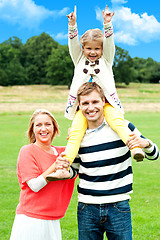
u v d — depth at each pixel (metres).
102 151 2.68
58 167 2.65
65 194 2.99
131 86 73.44
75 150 2.71
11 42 108.75
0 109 32.50
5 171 8.55
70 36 3.30
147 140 2.63
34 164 2.84
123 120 2.79
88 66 3.28
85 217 2.70
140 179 7.78
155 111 33.06
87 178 2.71
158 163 9.73
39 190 2.81
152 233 4.61
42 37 104.31
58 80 76.62
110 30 3.11
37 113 3.00
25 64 97.88
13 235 2.81
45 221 2.81
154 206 5.78
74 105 3.33
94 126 2.79
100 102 2.73
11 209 5.62
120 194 2.64
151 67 97.62
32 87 68.88
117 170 2.66
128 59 79.44
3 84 87.94
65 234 4.59
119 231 2.61
